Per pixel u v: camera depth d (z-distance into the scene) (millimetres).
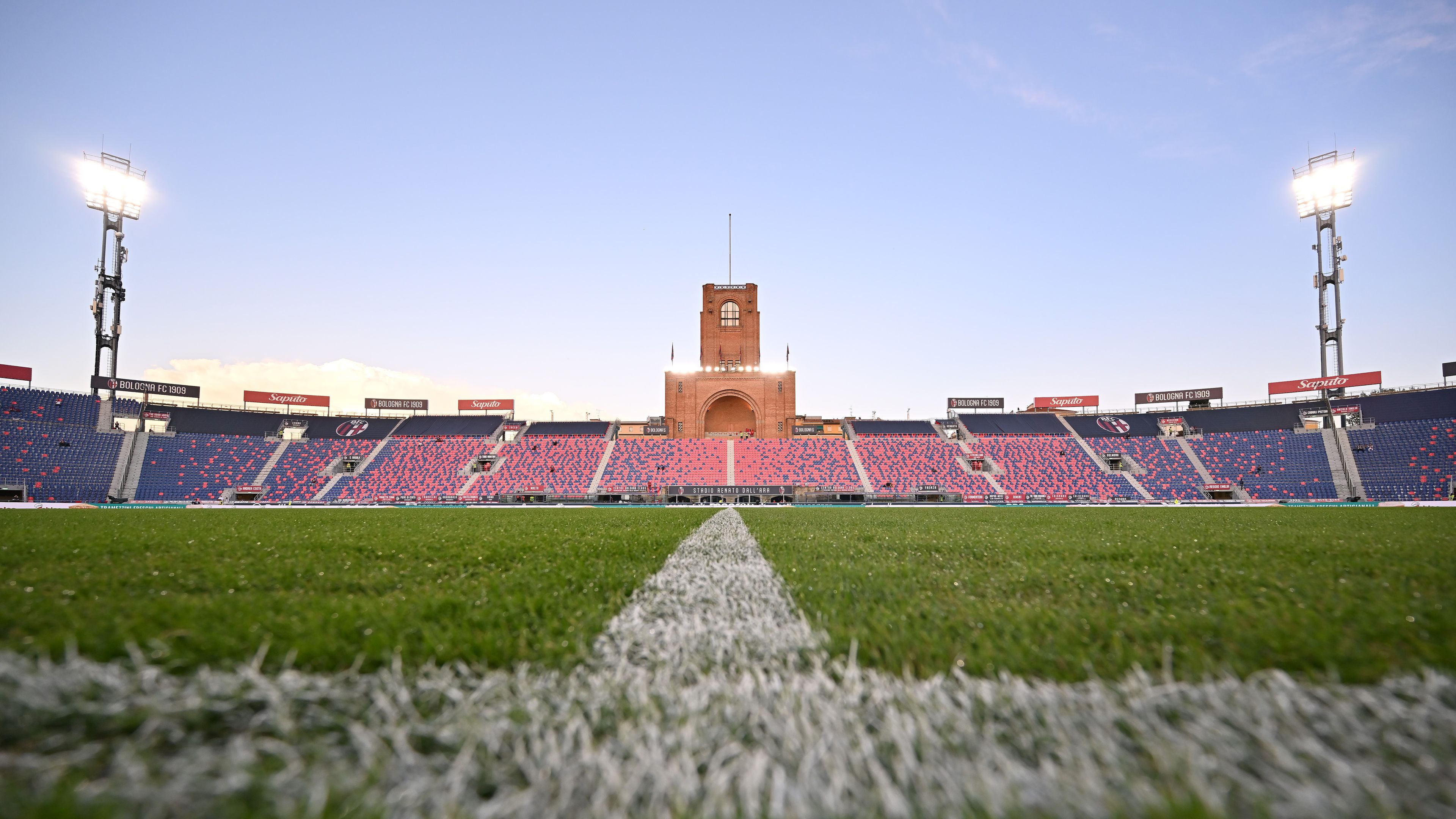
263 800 2223
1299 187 63562
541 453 72875
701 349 84375
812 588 6676
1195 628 4590
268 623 4652
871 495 63844
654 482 67750
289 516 26141
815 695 3156
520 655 3998
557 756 2438
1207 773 2305
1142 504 56500
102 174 61250
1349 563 8195
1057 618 5004
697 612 5523
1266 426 68875
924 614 5293
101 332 62469
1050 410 86938
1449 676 3232
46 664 3344
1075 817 2025
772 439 76438
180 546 10938
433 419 79000
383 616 5031
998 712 2939
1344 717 2713
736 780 2408
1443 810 2047
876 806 2176
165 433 64250
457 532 15500
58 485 54656
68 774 2410
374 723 2873
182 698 3014
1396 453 58031
